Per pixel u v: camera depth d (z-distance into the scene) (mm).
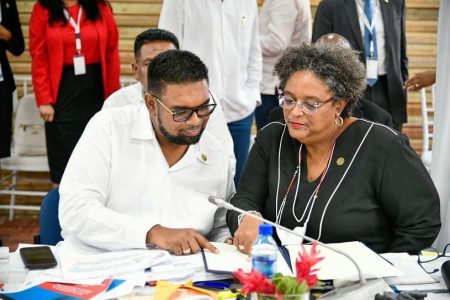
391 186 2215
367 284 1771
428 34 5148
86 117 4508
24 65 5113
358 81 2193
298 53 2195
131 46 5133
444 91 2887
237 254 2037
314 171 2295
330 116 2188
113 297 1785
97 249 2197
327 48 2186
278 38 4520
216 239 2393
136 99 3271
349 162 2246
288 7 4473
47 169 4824
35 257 2059
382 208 2270
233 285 1868
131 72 5160
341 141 2273
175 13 3969
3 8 4590
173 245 2066
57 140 4520
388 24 4191
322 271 1845
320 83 2133
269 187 2369
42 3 4359
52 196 2512
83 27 4395
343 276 1810
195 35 3965
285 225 2289
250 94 4145
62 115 4477
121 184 2285
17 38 4672
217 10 3939
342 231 2209
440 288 1866
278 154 2383
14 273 1977
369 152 2242
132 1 5074
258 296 1439
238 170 4168
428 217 2217
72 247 2203
